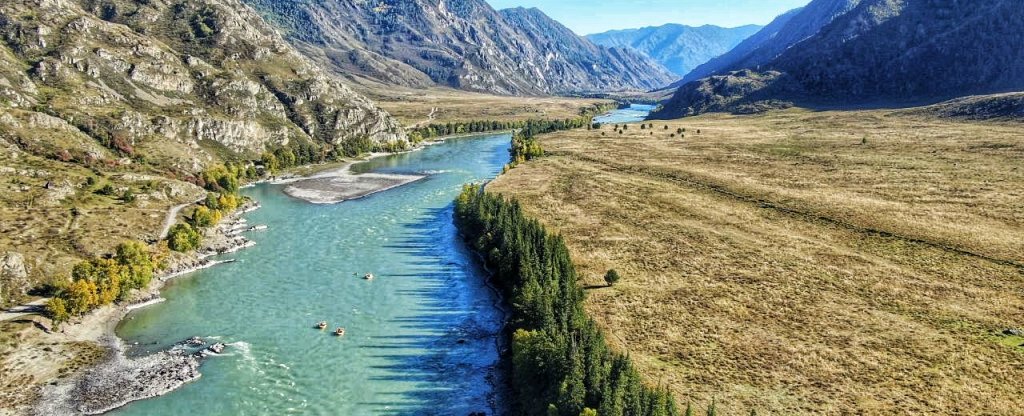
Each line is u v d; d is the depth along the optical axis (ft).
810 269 333.42
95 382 236.84
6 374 237.25
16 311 284.41
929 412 197.36
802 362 233.55
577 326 236.63
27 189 404.36
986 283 302.86
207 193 515.91
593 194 527.40
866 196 479.82
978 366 224.53
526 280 300.40
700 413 198.70
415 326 292.20
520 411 217.77
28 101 579.07
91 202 419.74
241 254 392.88
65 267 325.21
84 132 569.23
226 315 300.20
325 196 569.23
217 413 219.61
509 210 414.82
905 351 238.68
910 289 300.20
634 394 179.32
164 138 622.13
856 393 210.38
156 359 255.70
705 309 285.84
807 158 649.61
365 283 345.51
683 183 560.61
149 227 405.18
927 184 504.02
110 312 297.12
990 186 483.51
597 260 360.07
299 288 336.70
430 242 424.05
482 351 268.82
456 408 224.74
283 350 266.16
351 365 254.68
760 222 428.15
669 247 380.37
